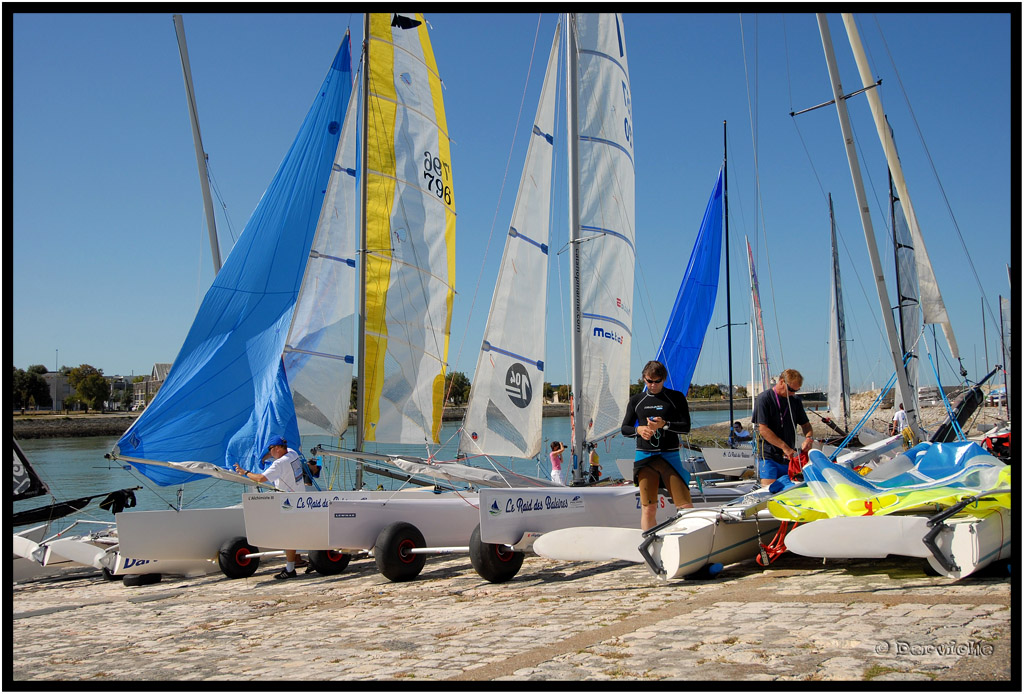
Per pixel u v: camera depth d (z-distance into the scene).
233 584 9.14
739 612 5.27
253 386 11.20
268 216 12.16
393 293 13.33
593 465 12.14
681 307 17.61
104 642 6.11
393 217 13.41
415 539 8.28
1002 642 4.13
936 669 3.80
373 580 8.51
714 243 18.19
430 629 5.62
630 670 4.12
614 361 12.34
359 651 5.09
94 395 71.88
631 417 7.17
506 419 11.01
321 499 8.88
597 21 12.23
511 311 11.13
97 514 16.11
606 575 7.52
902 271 18.48
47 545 10.25
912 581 5.85
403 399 13.35
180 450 10.44
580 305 11.03
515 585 7.43
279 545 8.55
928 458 6.80
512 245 11.16
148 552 9.17
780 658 4.12
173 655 5.45
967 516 5.98
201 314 11.20
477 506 9.10
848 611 5.03
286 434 10.90
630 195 12.73
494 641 5.05
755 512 6.70
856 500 6.16
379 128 13.30
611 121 12.40
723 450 17.64
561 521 7.90
